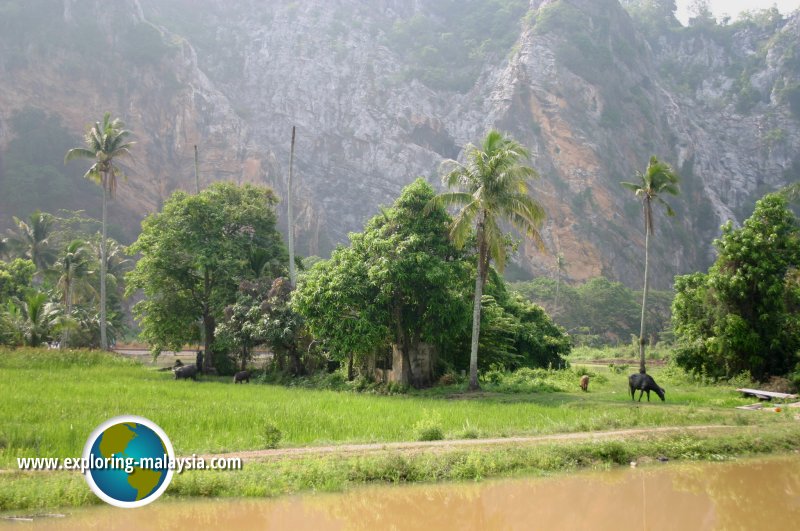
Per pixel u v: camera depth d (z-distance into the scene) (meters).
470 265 33.22
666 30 183.38
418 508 11.23
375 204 134.12
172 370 40.88
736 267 33.81
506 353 36.31
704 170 151.88
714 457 15.52
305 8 154.88
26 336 40.31
